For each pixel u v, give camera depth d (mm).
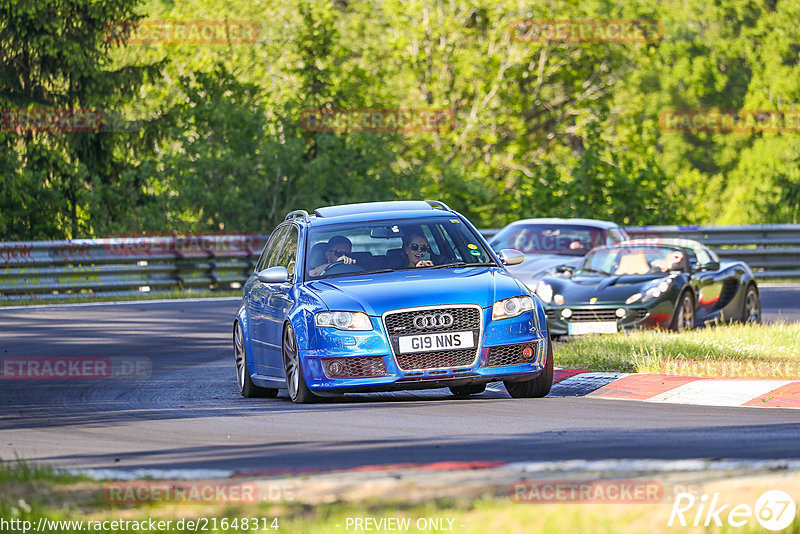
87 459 24969
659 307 54562
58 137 116125
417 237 37750
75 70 113312
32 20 111062
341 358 33531
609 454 23453
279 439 27281
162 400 37875
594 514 16812
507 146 160125
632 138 166000
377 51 157375
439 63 159625
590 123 122375
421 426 29047
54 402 37625
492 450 24438
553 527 16094
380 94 150875
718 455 22969
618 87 171000
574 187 117875
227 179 113438
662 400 34500
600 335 53719
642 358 40406
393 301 33656
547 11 156375
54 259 81812
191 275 88812
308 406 34188
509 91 160000
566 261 62781
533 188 123125
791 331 48469
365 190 122250
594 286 55781
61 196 111438
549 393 37031
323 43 141375
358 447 25391
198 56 145875
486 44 158000
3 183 108125
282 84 143875
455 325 33562
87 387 41812
